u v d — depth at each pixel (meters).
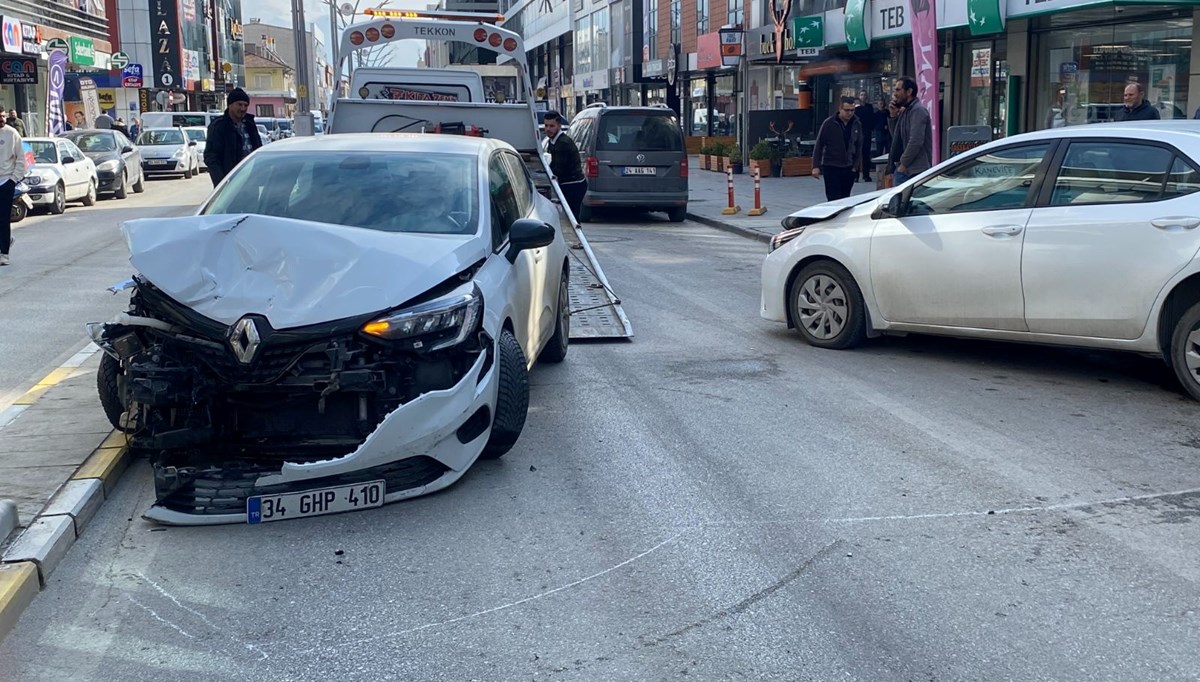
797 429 6.68
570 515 5.33
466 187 6.48
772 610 4.31
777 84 33.81
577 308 10.03
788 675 3.81
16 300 11.35
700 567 4.72
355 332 5.07
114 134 26.95
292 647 4.07
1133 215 7.09
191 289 5.26
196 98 71.81
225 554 4.90
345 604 4.42
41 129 40.12
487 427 5.60
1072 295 7.37
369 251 5.36
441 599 4.45
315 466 4.99
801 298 8.98
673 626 4.19
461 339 5.24
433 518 5.30
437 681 3.81
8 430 6.25
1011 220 7.64
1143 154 7.16
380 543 5.02
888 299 8.38
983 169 7.93
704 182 27.50
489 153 7.06
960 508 5.36
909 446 6.33
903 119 13.36
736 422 6.83
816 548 4.90
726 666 3.88
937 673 3.81
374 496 5.18
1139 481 5.71
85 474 5.52
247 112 11.60
